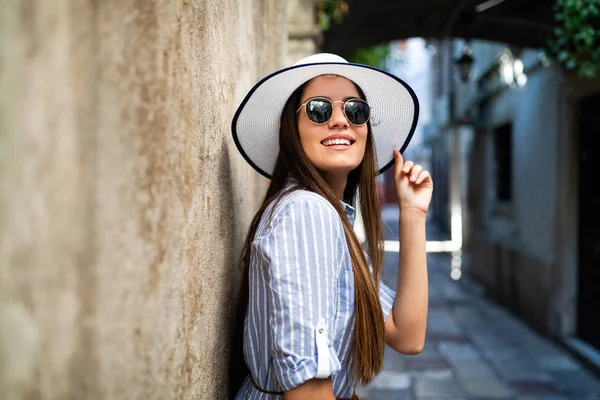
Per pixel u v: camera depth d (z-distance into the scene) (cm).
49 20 53
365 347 121
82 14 58
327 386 106
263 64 226
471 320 727
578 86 553
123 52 67
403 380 492
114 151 65
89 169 59
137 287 72
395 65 1096
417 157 2536
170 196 85
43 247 52
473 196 1070
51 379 53
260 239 115
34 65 51
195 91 101
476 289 953
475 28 597
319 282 108
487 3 516
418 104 155
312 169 131
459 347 598
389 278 982
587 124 561
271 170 160
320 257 109
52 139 53
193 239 100
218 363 125
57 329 54
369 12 562
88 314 59
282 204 118
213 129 119
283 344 105
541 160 667
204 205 110
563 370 523
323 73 136
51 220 53
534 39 587
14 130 48
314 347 105
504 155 895
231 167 146
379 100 152
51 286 53
